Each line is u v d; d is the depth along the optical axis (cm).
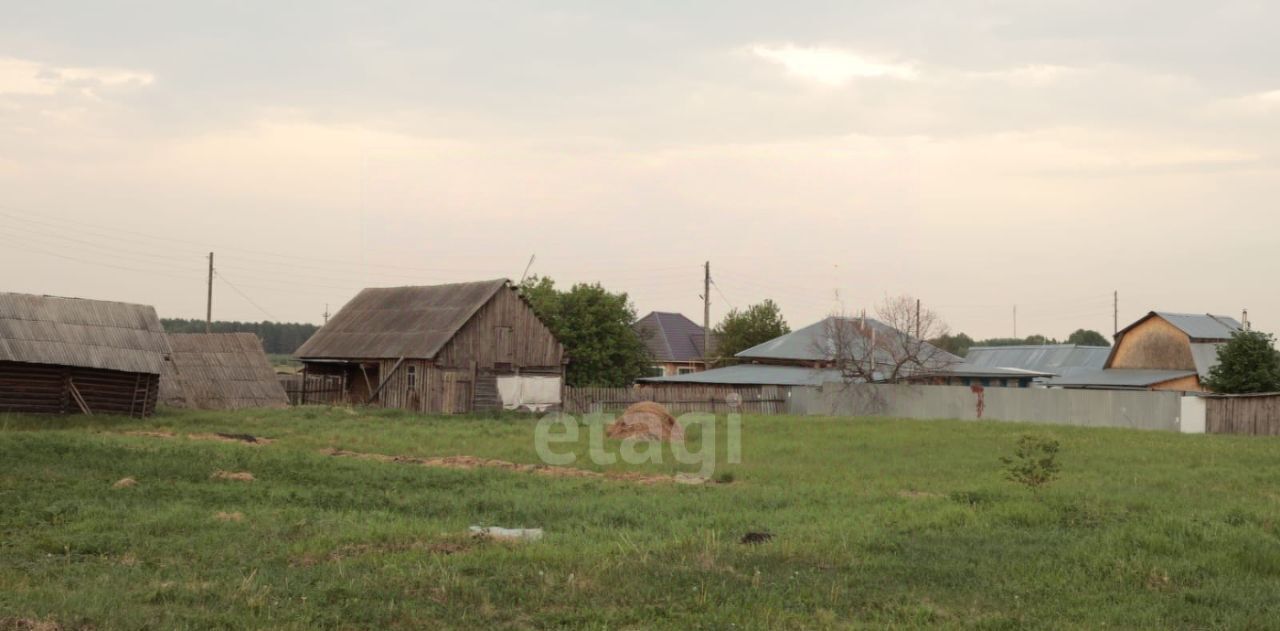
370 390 5375
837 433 3834
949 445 3347
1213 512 1823
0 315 3878
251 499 1836
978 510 1817
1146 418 4750
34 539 1398
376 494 1953
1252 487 2308
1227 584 1291
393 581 1182
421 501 1880
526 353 5362
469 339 5144
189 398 4816
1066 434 3850
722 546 1430
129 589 1106
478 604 1106
